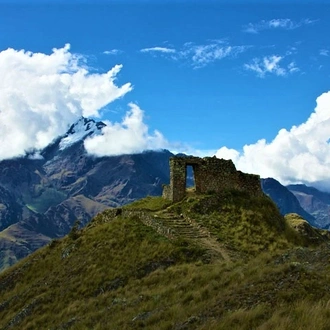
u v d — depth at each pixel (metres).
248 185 51.72
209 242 38.59
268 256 27.00
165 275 31.33
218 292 21.95
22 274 48.31
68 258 44.47
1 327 35.53
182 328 18.19
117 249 40.25
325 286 19.19
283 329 14.87
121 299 28.34
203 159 50.88
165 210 46.78
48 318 32.12
